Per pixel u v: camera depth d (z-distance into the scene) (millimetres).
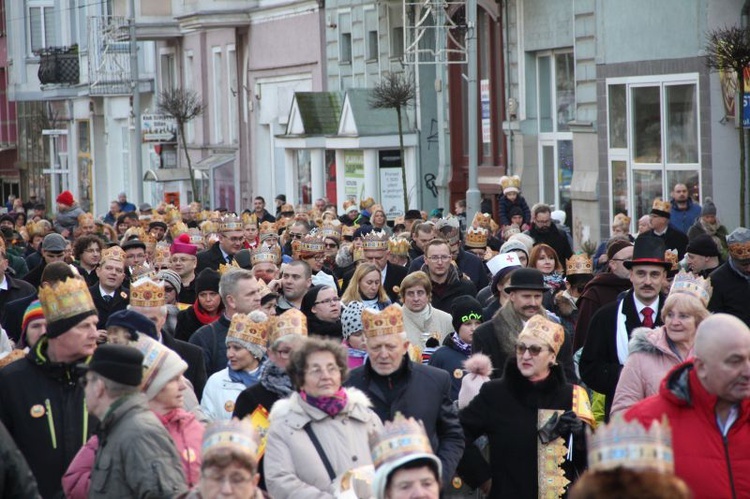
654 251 24844
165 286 33875
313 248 40125
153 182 136125
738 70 51188
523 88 77938
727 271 29219
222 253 44094
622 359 24844
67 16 165250
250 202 121312
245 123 121625
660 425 11375
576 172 71562
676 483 10508
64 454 19328
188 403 21156
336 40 103625
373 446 14203
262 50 117188
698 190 60938
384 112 93125
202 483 14695
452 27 78875
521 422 21250
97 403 16453
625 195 66562
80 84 152625
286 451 18484
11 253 48969
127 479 16062
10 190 180500
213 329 27078
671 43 61969
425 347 28969
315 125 98750
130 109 144875
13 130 180500
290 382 20906
